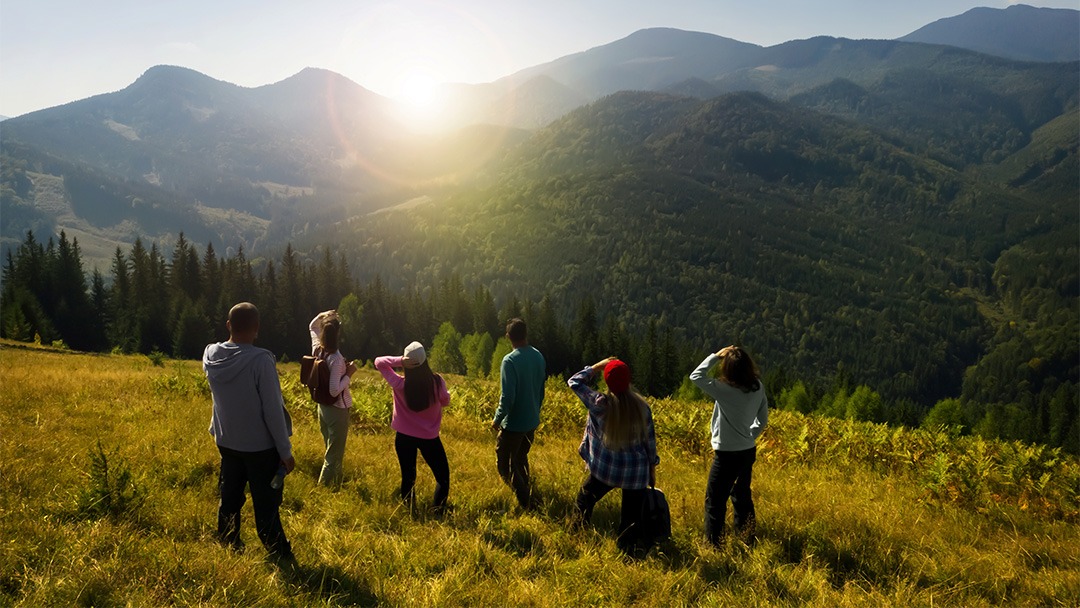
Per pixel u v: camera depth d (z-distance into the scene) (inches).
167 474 261.3
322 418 285.7
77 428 339.3
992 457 458.0
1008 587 223.8
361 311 4503.0
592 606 179.2
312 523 226.4
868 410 1817.2
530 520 253.3
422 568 193.3
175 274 4320.9
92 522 194.9
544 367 279.1
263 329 4040.4
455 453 388.5
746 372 234.1
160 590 155.7
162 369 932.0
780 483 366.9
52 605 143.0
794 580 208.4
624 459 231.8
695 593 195.0
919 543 259.1
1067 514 348.2
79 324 3654.0
